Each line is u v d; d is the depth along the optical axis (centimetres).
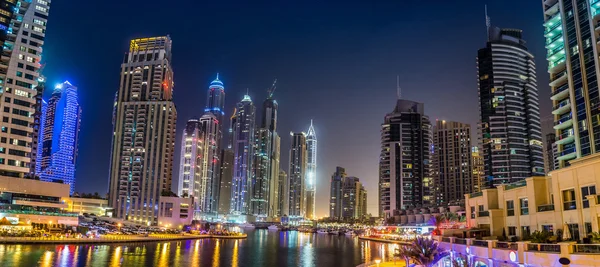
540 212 6725
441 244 7200
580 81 11500
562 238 5756
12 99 17538
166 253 12900
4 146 17138
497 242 5391
